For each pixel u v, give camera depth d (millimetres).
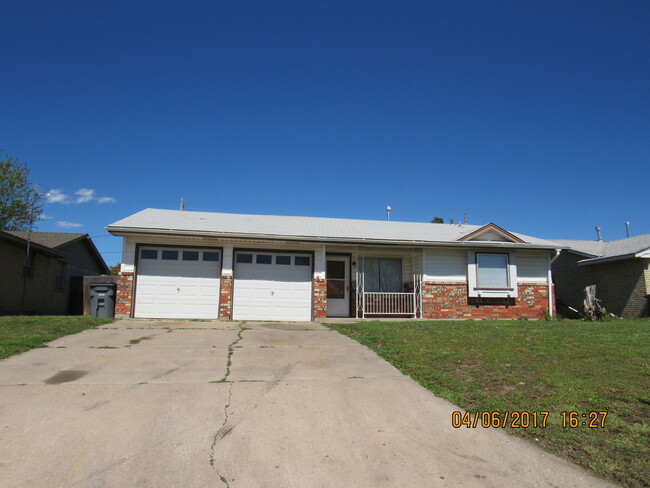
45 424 4758
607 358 7402
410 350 8242
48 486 3605
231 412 5238
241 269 14742
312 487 3709
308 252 15102
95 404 5367
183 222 15359
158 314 14125
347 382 6461
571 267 21359
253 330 11078
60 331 9703
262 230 15023
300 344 9188
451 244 15688
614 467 3992
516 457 4262
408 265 16891
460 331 10516
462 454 4328
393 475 3926
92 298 14203
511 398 5605
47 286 19891
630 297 17828
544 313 16484
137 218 15320
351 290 16281
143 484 3680
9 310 16469
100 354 7801
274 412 5270
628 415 5035
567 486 3752
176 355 7902
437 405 5574
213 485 3697
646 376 6367
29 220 31234
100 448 4277
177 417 5055
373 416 5223
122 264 14047
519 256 16703
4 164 30750
